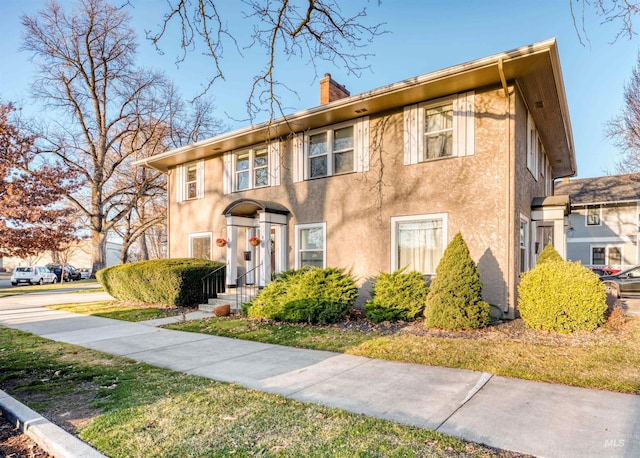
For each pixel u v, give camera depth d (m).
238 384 4.70
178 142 27.44
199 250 14.50
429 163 9.37
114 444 3.17
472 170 8.77
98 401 4.17
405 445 3.08
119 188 29.30
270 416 3.68
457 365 5.29
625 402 3.95
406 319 8.49
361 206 10.42
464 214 8.82
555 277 7.16
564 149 13.98
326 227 11.04
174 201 15.55
